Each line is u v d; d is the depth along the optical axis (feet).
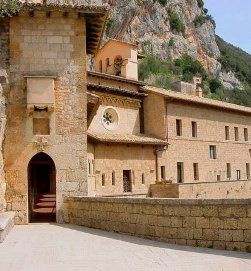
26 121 60.18
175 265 31.76
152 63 376.89
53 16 61.77
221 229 38.70
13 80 60.54
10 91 60.29
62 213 59.31
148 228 45.32
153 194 121.60
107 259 34.37
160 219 43.86
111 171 113.91
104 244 41.93
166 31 433.07
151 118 138.92
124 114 130.82
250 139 183.73
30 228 54.60
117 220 50.16
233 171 169.58
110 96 125.18
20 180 59.21
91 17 62.08
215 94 409.08
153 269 30.50
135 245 41.24
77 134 60.85
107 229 51.80
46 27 61.82
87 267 31.32
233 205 38.06
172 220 42.57
